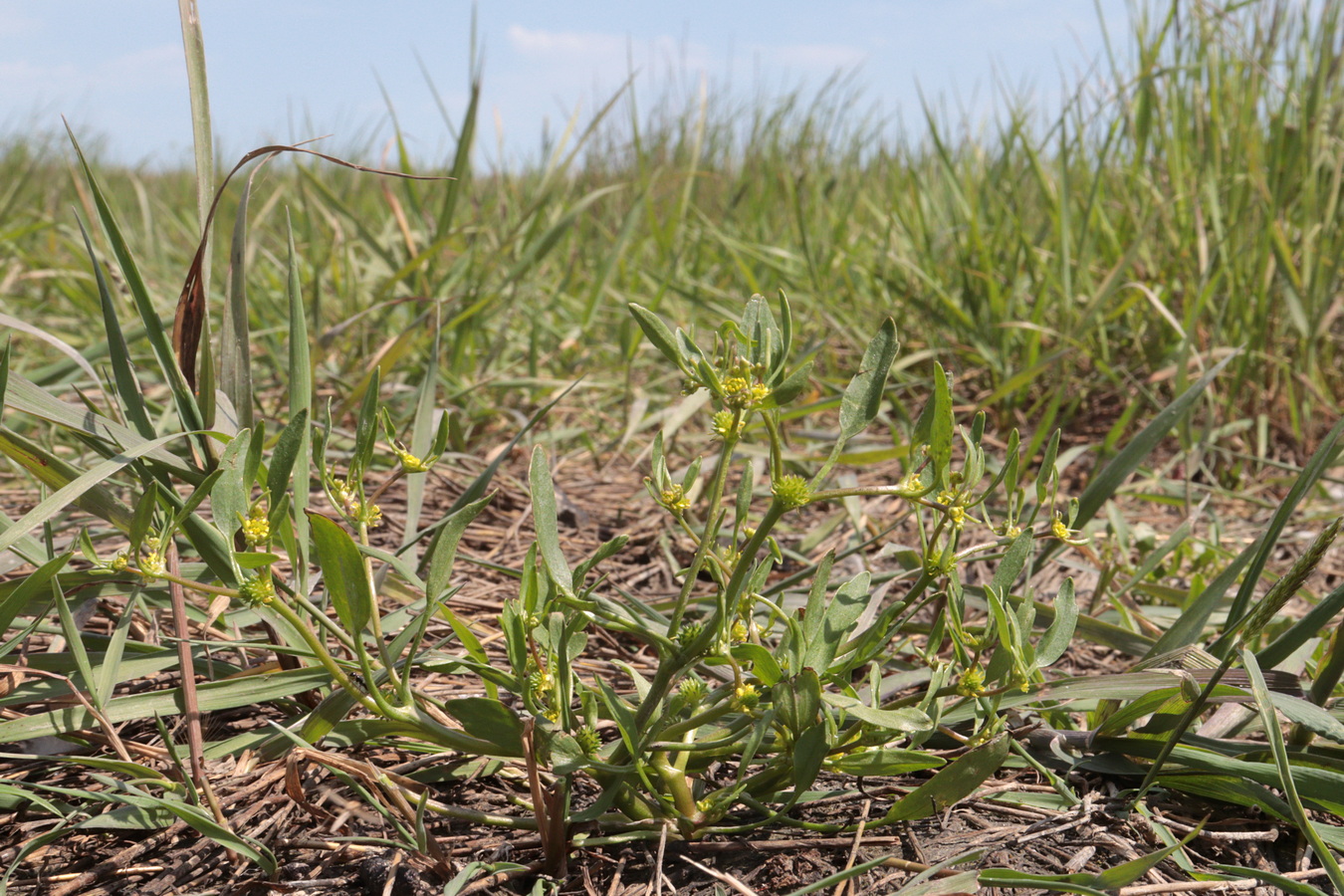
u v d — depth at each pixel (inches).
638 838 46.1
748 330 40.2
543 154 197.6
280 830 47.8
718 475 41.4
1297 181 130.0
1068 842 47.6
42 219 190.7
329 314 159.5
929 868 44.6
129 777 51.4
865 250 182.7
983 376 152.7
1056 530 46.1
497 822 45.8
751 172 223.9
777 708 41.1
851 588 43.9
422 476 69.1
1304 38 132.0
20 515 92.5
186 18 48.8
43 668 52.5
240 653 60.2
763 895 44.1
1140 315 139.6
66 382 89.2
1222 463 122.2
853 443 127.5
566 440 129.0
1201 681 49.4
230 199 191.9
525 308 153.2
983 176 176.7
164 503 49.4
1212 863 44.4
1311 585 88.3
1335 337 133.5
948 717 51.6
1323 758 47.9
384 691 49.5
